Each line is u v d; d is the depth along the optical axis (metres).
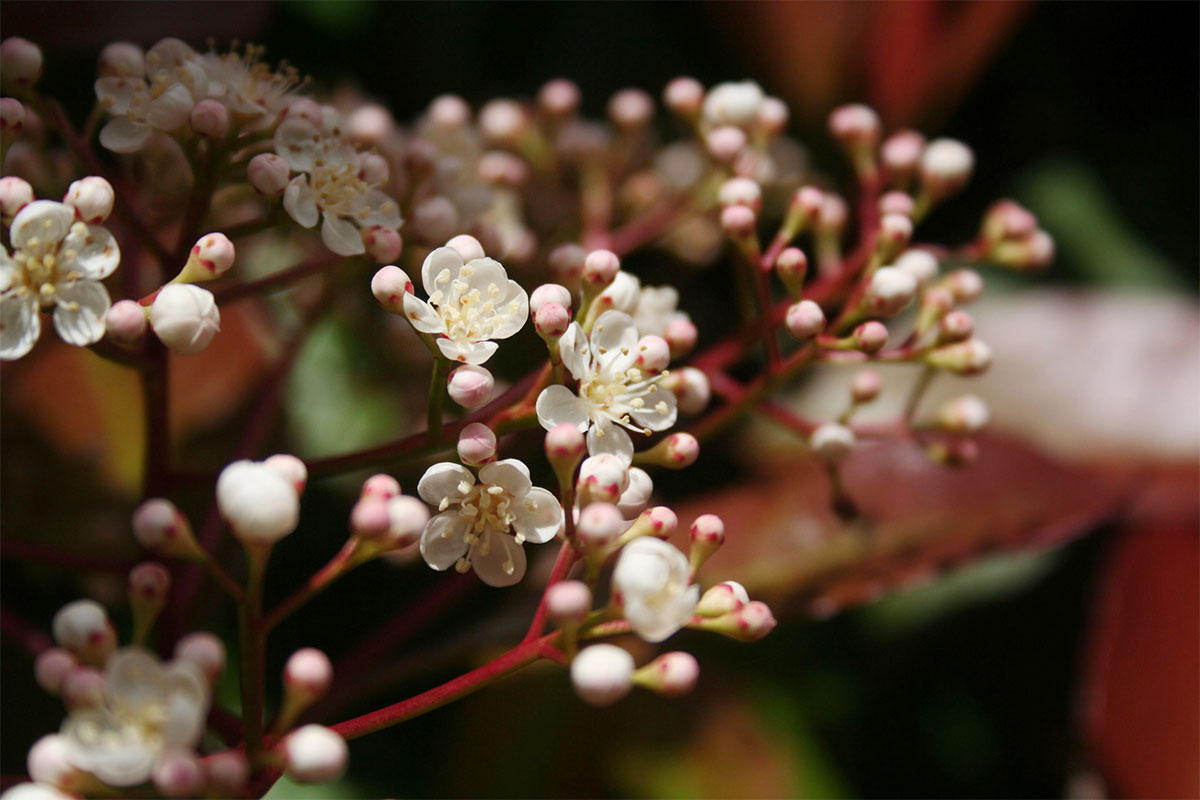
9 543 0.22
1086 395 0.27
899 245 0.24
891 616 0.27
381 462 0.22
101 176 0.23
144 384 0.22
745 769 0.26
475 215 0.24
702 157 0.27
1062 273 0.31
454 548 0.22
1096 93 0.31
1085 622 0.27
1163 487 0.26
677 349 0.23
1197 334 0.28
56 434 0.26
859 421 0.28
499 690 0.25
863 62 0.28
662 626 0.21
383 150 0.25
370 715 0.21
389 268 0.22
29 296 0.21
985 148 0.31
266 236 0.27
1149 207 0.31
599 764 0.25
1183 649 0.25
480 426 0.21
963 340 0.24
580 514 0.21
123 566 0.23
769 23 0.28
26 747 0.24
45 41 0.25
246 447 0.24
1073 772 0.25
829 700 0.27
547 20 0.31
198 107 0.22
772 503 0.26
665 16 0.31
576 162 0.28
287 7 0.28
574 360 0.22
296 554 0.26
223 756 0.20
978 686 0.27
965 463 0.25
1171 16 0.30
